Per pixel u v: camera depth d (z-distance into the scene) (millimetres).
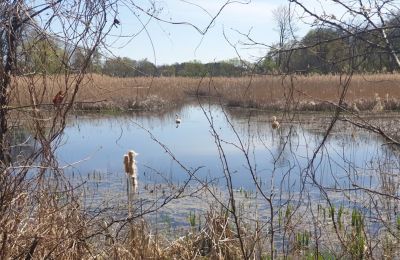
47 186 3443
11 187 3166
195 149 14438
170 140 16406
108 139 16609
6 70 3146
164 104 29125
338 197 8008
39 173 3299
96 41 3125
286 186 9156
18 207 3215
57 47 3182
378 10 2732
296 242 4875
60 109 3256
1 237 3137
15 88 3264
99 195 7852
